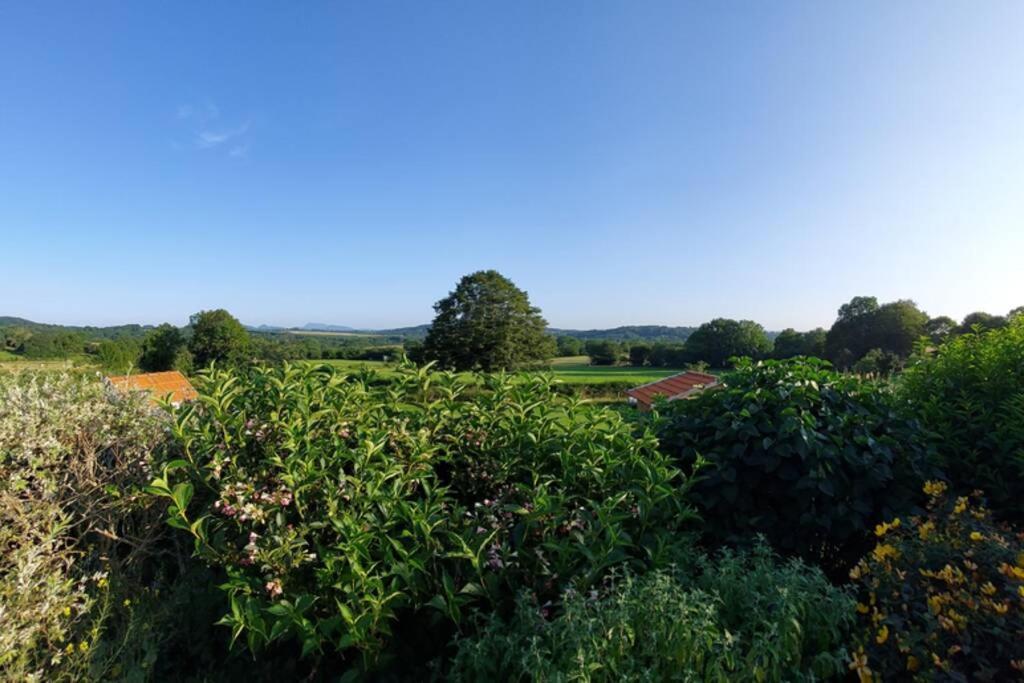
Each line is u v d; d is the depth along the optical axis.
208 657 2.65
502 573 2.26
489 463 2.97
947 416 3.86
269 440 2.80
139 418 3.46
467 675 1.99
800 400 3.22
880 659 1.87
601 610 1.90
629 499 2.60
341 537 2.34
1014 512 3.39
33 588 2.41
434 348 40.56
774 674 1.73
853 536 2.99
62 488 2.97
